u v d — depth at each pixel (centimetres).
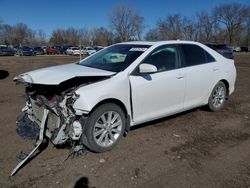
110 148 408
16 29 8931
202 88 548
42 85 396
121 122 418
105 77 407
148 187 323
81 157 385
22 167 356
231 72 615
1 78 1134
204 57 558
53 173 345
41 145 411
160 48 481
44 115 386
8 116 553
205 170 361
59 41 9575
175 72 486
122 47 504
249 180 340
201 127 512
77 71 413
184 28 7700
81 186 322
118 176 343
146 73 445
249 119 569
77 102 368
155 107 463
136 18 7950
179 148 422
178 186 326
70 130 377
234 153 410
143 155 397
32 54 4769
